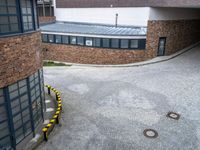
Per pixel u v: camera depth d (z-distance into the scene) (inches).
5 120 361.1
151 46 970.1
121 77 789.2
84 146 406.6
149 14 922.7
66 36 999.6
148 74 807.7
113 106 565.6
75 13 1349.7
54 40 1039.0
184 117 506.3
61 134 443.2
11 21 352.5
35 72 428.1
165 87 681.6
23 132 402.6
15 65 360.2
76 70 899.4
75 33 970.7
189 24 1151.0
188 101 585.3
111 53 948.0
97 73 849.5
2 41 328.8
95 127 468.8
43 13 1437.0
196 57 1026.7
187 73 804.0
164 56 1034.1
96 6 1222.9
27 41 386.9
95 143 414.9
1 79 336.5
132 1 1029.2
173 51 1082.1
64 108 556.7
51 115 521.0
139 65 923.4
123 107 559.2
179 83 708.7
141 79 757.9
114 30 1018.7
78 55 1003.9
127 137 433.7
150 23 935.0
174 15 1016.2
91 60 987.3
